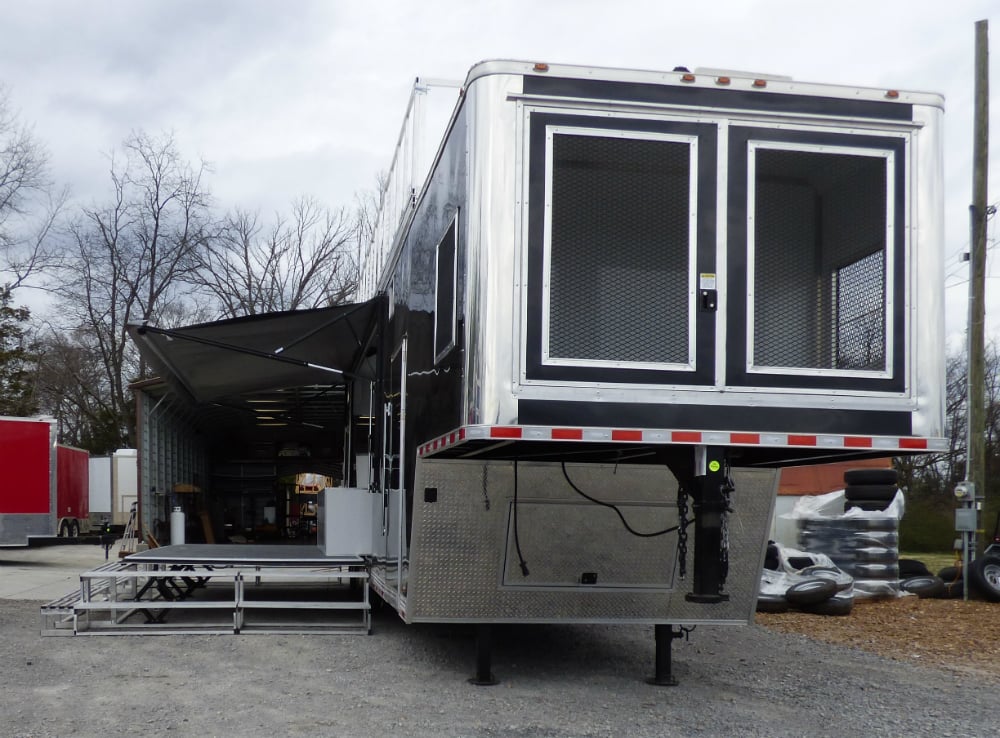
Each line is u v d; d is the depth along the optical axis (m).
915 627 9.63
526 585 6.31
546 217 5.01
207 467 22.12
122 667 7.03
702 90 5.18
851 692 6.48
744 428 5.05
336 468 23.48
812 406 5.12
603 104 5.10
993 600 11.80
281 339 10.23
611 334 5.02
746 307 5.11
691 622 6.58
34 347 35.91
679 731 5.28
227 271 35.38
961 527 12.38
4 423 17.08
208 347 10.21
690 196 5.12
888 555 11.79
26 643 8.07
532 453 5.87
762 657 7.82
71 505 23.27
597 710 5.73
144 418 15.16
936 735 5.36
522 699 5.99
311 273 35.69
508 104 5.05
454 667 7.05
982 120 14.08
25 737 5.02
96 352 36.56
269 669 6.97
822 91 5.27
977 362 13.81
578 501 6.19
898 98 5.34
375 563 8.76
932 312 5.28
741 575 6.62
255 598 11.26
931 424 5.23
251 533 23.08
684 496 5.93
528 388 4.91
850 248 5.24
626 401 4.98
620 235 5.07
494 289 4.93
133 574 8.67
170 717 5.48
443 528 6.12
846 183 5.27
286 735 5.09
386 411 8.58
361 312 9.55
